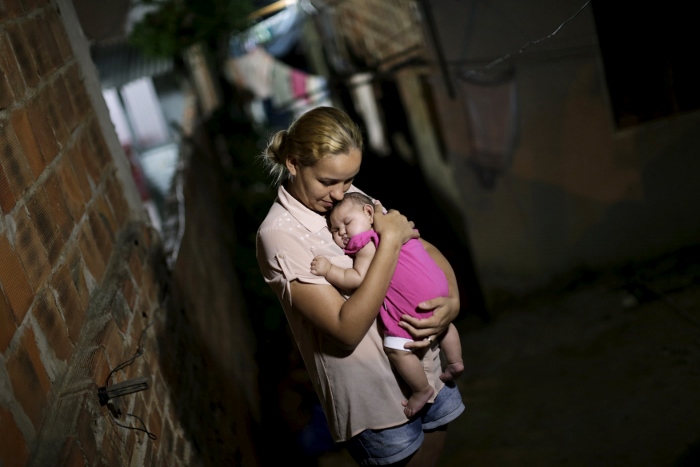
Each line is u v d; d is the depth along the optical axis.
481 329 7.88
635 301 6.84
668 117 7.29
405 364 2.22
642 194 7.67
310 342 2.28
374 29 9.45
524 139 7.65
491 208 8.06
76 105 3.18
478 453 5.01
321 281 2.12
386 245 2.11
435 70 7.65
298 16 11.23
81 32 3.63
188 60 10.88
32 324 1.93
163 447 2.64
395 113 11.12
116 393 2.11
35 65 2.66
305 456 5.40
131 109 11.28
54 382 1.98
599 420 4.88
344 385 2.25
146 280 3.30
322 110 2.10
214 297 5.51
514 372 6.29
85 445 1.85
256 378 6.31
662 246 7.80
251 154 11.31
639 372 5.38
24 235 2.04
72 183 2.71
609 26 5.92
